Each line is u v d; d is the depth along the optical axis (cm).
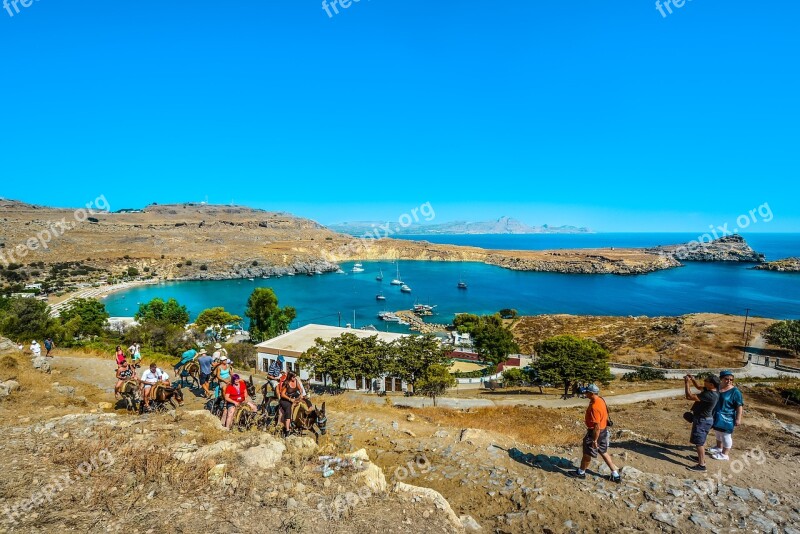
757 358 6144
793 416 2444
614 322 10000
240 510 735
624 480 1016
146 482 796
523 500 949
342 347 4028
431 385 3881
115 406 1605
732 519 869
